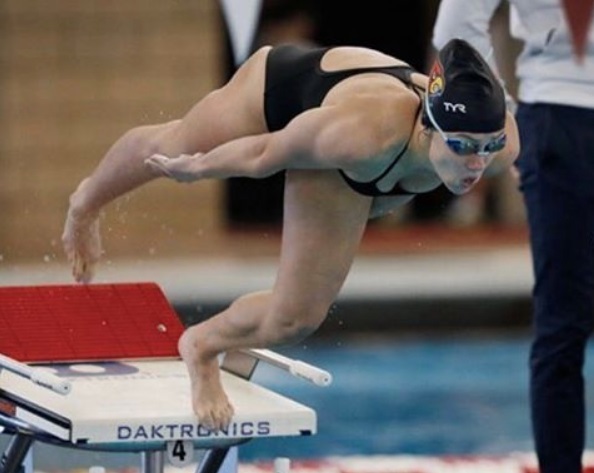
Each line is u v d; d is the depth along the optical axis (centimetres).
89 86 4741
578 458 2125
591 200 2114
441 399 3497
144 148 1798
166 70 4753
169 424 1709
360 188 1625
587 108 2111
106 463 2927
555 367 2117
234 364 1948
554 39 2111
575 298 2114
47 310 2022
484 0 2097
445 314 4066
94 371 1939
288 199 1662
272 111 1691
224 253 4731
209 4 4734
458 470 2492
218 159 1620
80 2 4712
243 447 3133
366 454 3052
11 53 4712
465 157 1541
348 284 4094
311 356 3922
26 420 1739
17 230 4750
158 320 2045
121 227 4672
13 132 4734
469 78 1535
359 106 1570
